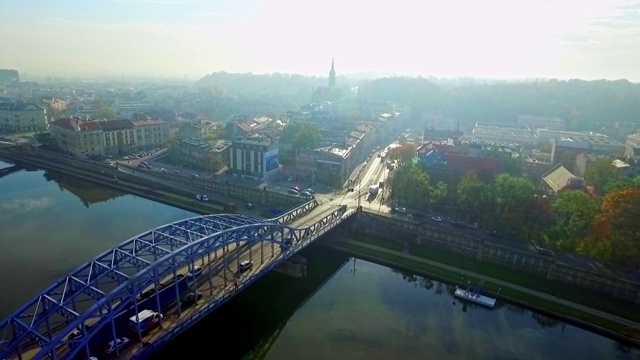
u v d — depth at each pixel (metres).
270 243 101.75
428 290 99.31
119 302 61.03
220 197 156.25
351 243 122.75
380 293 96.12
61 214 135.12
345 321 83.44
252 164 173.12
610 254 104.56
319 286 98.31
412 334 80.00
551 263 103.56
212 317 82.94
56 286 61.47
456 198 135.75
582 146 186.62
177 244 78.50
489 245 111.62
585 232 108.75
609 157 174.75
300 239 104.19
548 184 156.12
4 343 57.00
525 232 115.50
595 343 81.75
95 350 59.69
